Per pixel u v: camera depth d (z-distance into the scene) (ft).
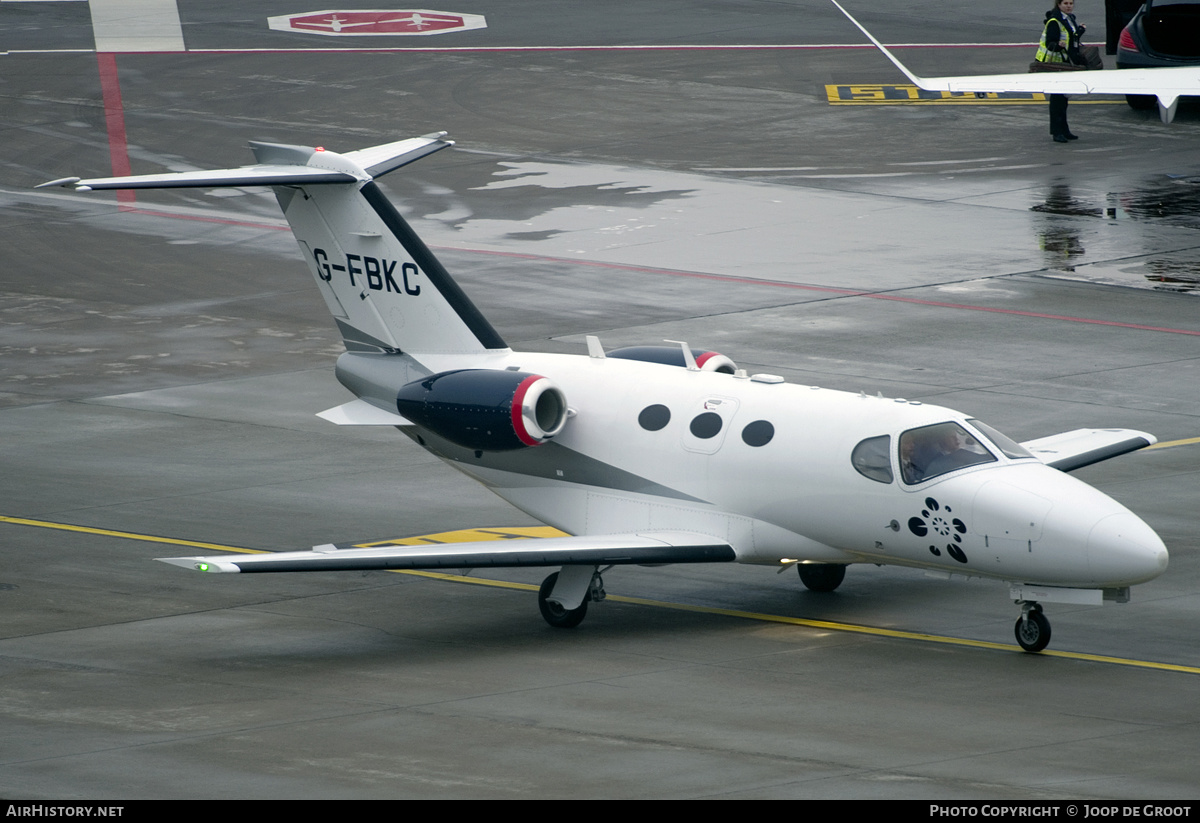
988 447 214.90
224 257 467.52
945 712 188.85
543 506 247.09
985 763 170.71
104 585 246.06
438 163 560.61
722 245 469.57
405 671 208.23
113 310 415.64
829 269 445.37
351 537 267.59
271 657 214.69
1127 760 171.73
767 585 249.55
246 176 243.40
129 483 295.89
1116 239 468.34
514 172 551.18
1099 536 200.75
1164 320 398.01
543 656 214.69
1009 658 211.41
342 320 264.93
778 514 223.92
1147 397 339.16
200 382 359.46
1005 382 349.00
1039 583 208.44
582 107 640.58
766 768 169.37
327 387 356.59
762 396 230.89
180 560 202.28
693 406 233.76
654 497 234.58
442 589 250.57
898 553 218.18
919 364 362.53
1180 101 621.72
